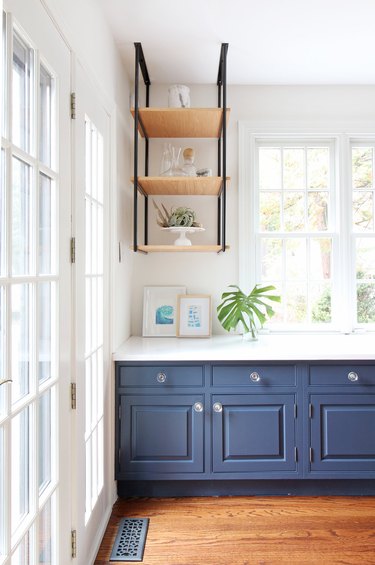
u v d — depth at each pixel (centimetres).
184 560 184
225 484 240
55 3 136
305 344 253
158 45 241
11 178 106
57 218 142
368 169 301
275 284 298
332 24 221
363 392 232
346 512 223
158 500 236
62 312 148
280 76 279
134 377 230
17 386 113
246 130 291
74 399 159
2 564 99
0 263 102
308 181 300
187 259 291
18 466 114
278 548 192
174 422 230
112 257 226
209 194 283
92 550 183
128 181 273
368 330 295
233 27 223
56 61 140
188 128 266
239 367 231
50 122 140
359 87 293
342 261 293
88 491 183
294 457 231
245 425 231
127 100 273
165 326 284
